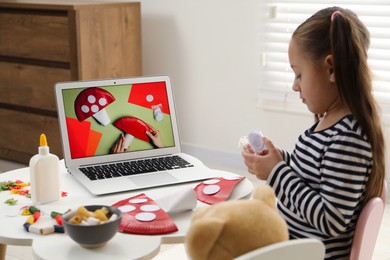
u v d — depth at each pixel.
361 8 3.05
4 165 3.67
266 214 1.05
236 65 3.49
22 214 1.38
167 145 1.81
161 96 1.82
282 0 3.27
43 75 3.40
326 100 1.37
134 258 1.17
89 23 3.27
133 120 1.78
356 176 1.27
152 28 3.75
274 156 1.41
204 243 0.99
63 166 1.73
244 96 3.50
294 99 3.33
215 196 1.48
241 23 3.41
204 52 3.59
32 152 3.60
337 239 1.35
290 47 1.40
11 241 1.26
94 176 1.62
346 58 1.30
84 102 1.74
